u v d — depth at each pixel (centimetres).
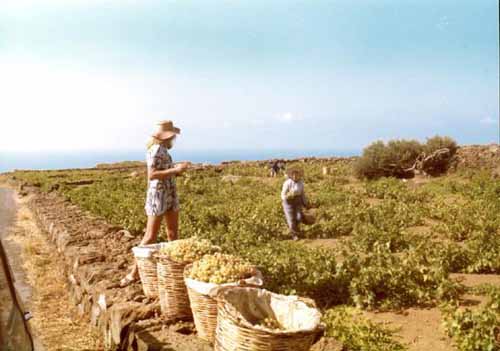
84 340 629
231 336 379
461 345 509
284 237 1164
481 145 2572
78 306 752
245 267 490
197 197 1922
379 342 536
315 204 1628
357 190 2020
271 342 360
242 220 1230
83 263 789
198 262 495
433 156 2419
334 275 702
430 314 630
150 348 466
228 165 3759
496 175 2162
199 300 463
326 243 1095
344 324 577
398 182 2172
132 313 542
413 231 1209
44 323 699
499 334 537
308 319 392
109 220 1377
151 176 623
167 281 519
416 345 534
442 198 1683
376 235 1026
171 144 645
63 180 3006
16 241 1301
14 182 3334
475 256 866
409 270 720
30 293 851
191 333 502
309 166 3403
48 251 1171
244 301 423
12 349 309
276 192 2041
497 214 1314
